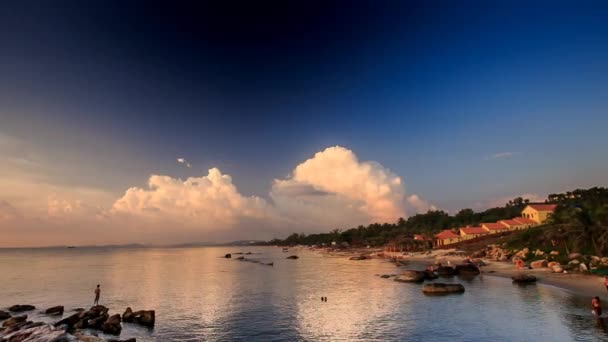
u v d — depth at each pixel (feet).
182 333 123.44
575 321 118.01
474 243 451.94
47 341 95.35
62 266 460.55
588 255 246.88
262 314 150.82
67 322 132.87
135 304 177.68
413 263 391.24
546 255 279.28
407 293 190.70
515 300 155.94
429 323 125.80
